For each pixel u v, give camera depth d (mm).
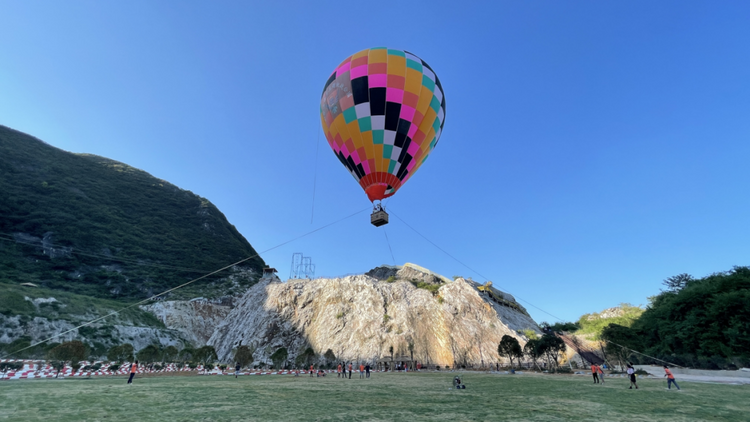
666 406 15992
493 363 72938
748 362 37875
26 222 126125
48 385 24562
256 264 178375
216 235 189125
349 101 30375
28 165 163625
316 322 88312
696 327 43688
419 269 121188
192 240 172750
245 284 146500
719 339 41344
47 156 180500
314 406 15555
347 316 86500
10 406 14336
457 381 25703
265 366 72188
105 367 43875
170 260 147750
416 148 31312
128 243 145375
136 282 122312
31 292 84562
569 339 75562
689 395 20516
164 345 90188
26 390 20547
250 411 13930
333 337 82438
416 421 11945
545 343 55938
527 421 12070
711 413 14039
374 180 30938
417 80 30578
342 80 31000
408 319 82500
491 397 19656
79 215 145875
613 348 52250
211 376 42656
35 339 70000
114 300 105875
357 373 54469
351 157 31438
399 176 31453
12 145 169875
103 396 18188
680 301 47656
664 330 47969
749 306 38875
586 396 20172
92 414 12781
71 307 85625
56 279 106938
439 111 32312
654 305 59250
